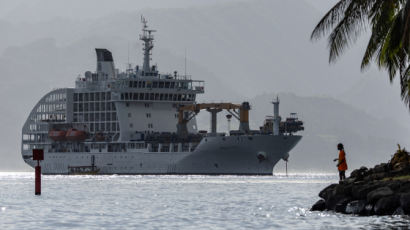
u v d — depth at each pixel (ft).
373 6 517.14
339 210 592.60
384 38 524.93
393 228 486.38
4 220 593.42
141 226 545.85
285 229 510.99
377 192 558.15
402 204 540.11
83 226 547.08
